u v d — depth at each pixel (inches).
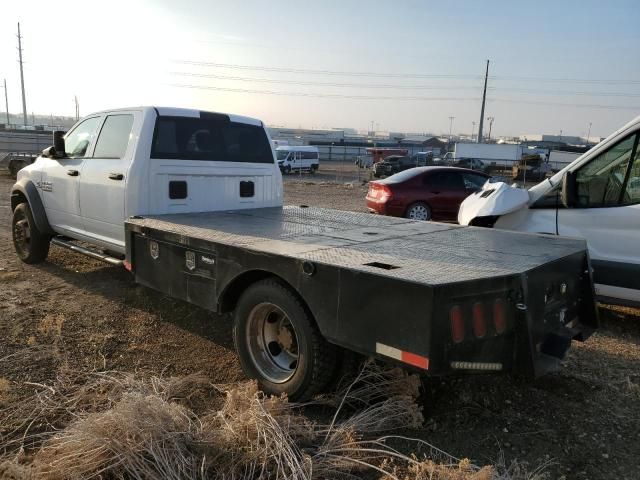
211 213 225.6
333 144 3479.3
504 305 116.1
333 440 121.0
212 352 180.5
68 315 212.1
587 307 155.6
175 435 112.0
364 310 118.0
